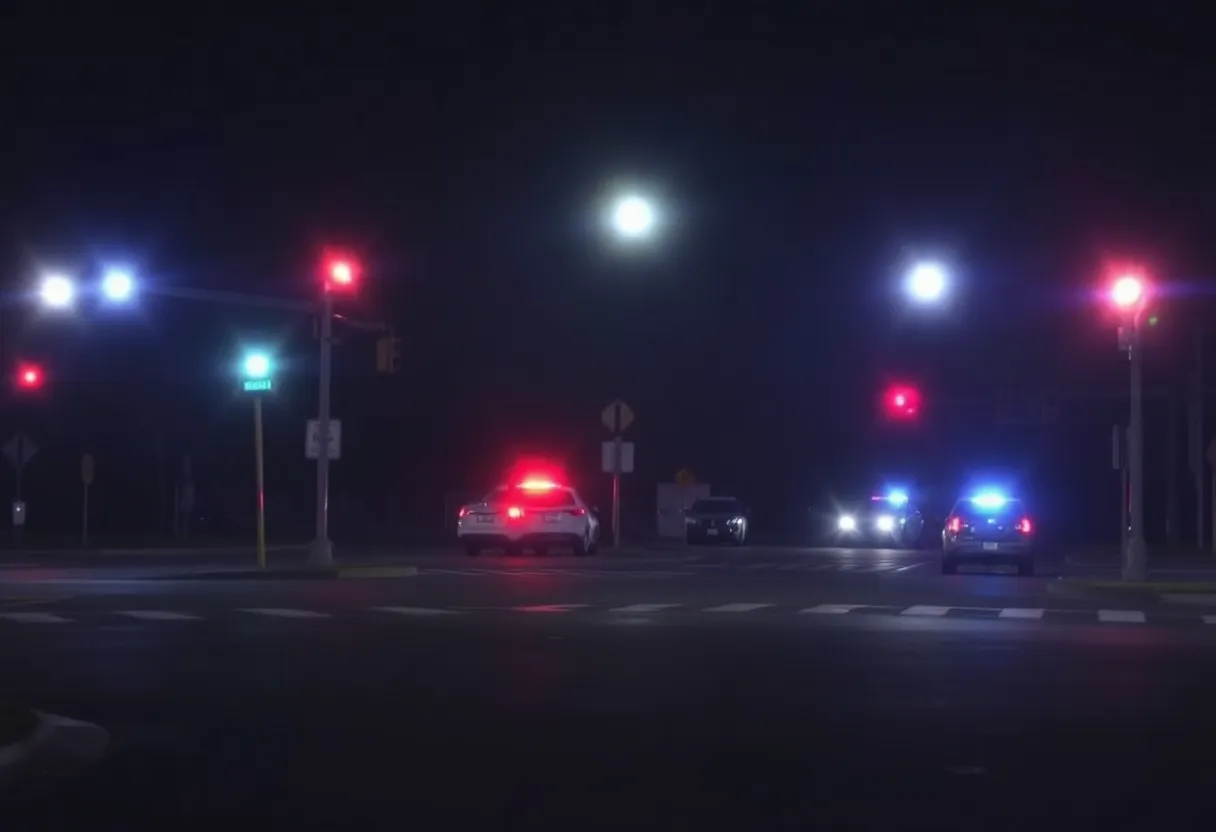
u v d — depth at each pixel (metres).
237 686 16.08
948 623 23.03
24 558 43.19
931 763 11.90
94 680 16.53
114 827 9.88
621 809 10.34
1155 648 19.67
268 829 9.81
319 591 28.80
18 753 12.07
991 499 37.09
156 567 37.38
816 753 12.32
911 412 42.28
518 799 10.65
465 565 38.16
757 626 22.39
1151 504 78.81
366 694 15.52
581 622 22.86
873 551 50.59
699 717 14.10
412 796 10.77
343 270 33.59
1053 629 22.19
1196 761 11.98
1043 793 10.80
